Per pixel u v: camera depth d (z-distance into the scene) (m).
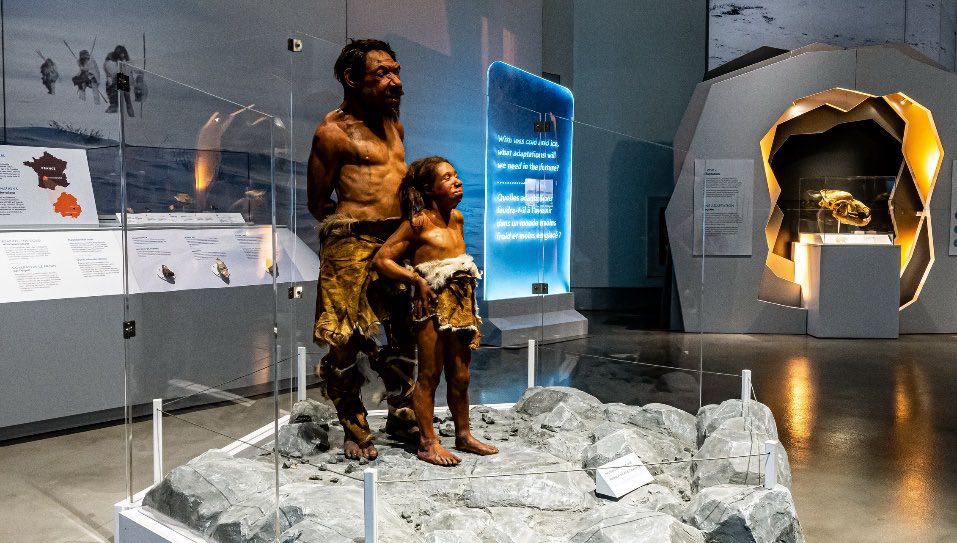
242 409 2.75
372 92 3.54
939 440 5.14
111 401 5.42
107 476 4.44
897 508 3.94
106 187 5.89
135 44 5.98
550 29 11.07
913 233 9.86
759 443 3.50
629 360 4.77
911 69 9.43
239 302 2.73
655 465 3.41
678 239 4.75
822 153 10.33
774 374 7.21
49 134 5.72
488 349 4.60
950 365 7.68
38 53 5.64
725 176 9.53
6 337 4.97
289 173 3.63
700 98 9.79
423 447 3.50
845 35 10.65
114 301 5.40
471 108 4.23
